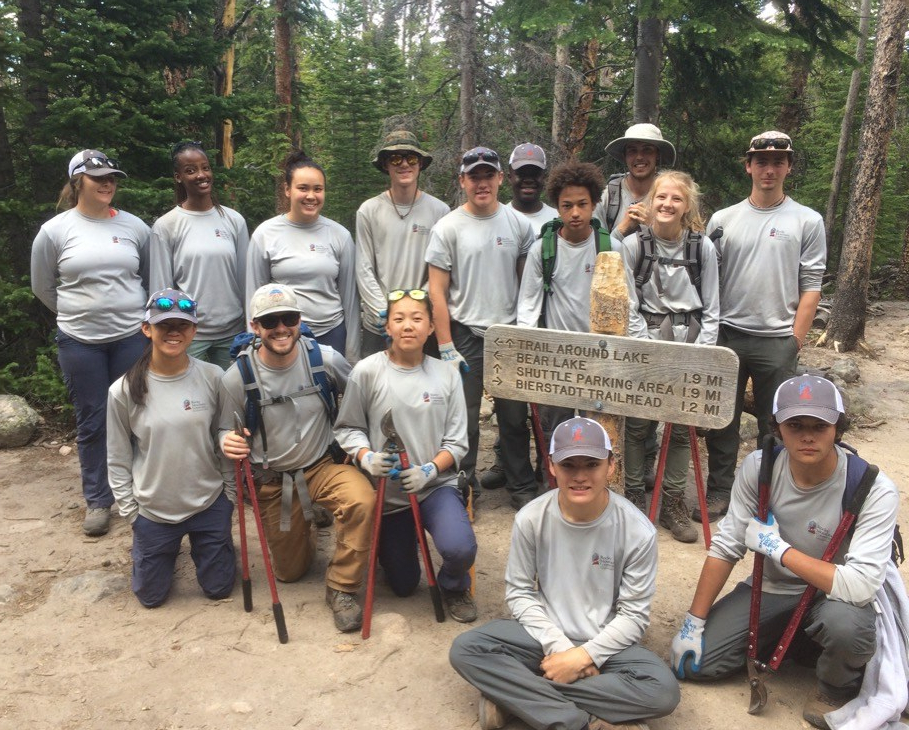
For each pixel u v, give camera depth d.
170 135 7.26
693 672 2.97
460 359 4.05
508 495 4.94
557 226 4.01
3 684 2.96
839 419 2.63
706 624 3.00
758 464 2.89
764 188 4.17
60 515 4.63
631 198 4.54
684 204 3.86
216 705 2.84
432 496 3.45
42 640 3.28
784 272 4.21
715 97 9.31
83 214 4.31
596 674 2.70
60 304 4.30
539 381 3.46
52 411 6.37
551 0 7.05
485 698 2.72
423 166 4.36
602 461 2.69
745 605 3.00
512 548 2.93
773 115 13.63
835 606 2.66
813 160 16.06
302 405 3.46
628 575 2.81
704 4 7.21
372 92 22.20
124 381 3.38
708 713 2.83
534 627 2.79
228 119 8.16
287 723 2.75
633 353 3.27
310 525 3.75
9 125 7.59
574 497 2.70
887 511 2.66
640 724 2.65
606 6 7.05
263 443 3.47
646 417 3.30
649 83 8.55
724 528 2.97
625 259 3.99
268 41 15.71
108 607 3.56
